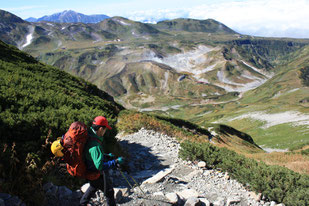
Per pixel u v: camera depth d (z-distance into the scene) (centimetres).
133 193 577
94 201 498
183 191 619
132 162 916
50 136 587
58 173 554
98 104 1705
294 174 691
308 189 613
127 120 1827
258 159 2155
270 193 620
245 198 640
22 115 684
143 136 1496
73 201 495
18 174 454
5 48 2475
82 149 364
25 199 438
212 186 712
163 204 524
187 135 1994
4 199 399
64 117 727
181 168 856
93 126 380
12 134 582
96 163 359
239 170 750
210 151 916
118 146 982
